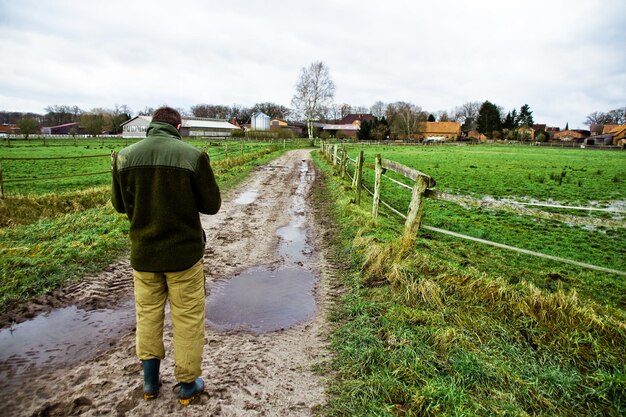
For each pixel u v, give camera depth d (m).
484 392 2.78
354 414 2.55
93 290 4.50
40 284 4.44
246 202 10.63
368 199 11.04
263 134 73.44
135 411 2.54
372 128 76.88
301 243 6.81
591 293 5.20
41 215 8.29
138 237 2.40
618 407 2.69
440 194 4.80
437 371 2.99
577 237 8.22
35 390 2.74
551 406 2.70
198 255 2.51
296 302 4.41
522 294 3.96
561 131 127.38
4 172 19.55
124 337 3.53
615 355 3.20
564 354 3.25
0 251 5.39
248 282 5.00
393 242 5.53
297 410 2.61
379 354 3.16
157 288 2.51
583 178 19.16
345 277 5.09
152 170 2.32
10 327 3.65
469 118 124.19
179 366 2.55
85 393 2.71
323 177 16.36
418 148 53.94
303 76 64.62
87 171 19.89
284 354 3.32
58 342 3.41
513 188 15.68
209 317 4.02
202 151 2.49
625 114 130.00
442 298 4.08
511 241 7.73
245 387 2.84
